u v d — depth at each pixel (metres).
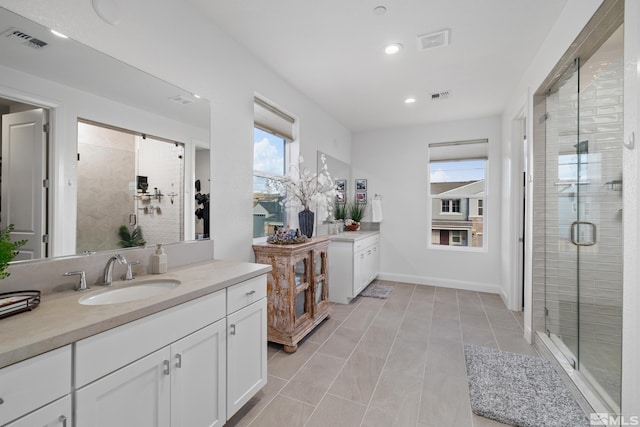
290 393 1.88
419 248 4.68
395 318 3.20
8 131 1.19
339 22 2.14
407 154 4.77
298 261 2.62
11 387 0.77
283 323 2.46
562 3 1.90
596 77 1.94
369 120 4.45
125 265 1.59
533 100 2.55
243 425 1.60
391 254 4.86
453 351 2.46
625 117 1.24
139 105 1.68
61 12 1.35
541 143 2.52
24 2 1.23
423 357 2.36
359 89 3.30
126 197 1.62
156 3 1.76
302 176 3.23
